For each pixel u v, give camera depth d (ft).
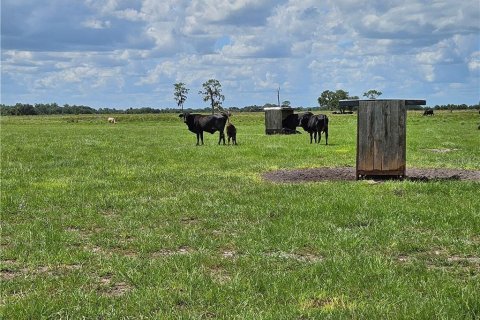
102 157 75.72
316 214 35.45
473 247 27.73
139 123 288.71
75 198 42.68
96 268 25.27
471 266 25.00
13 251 27.84
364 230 31.32
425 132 145.38
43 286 22.57
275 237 29.86
